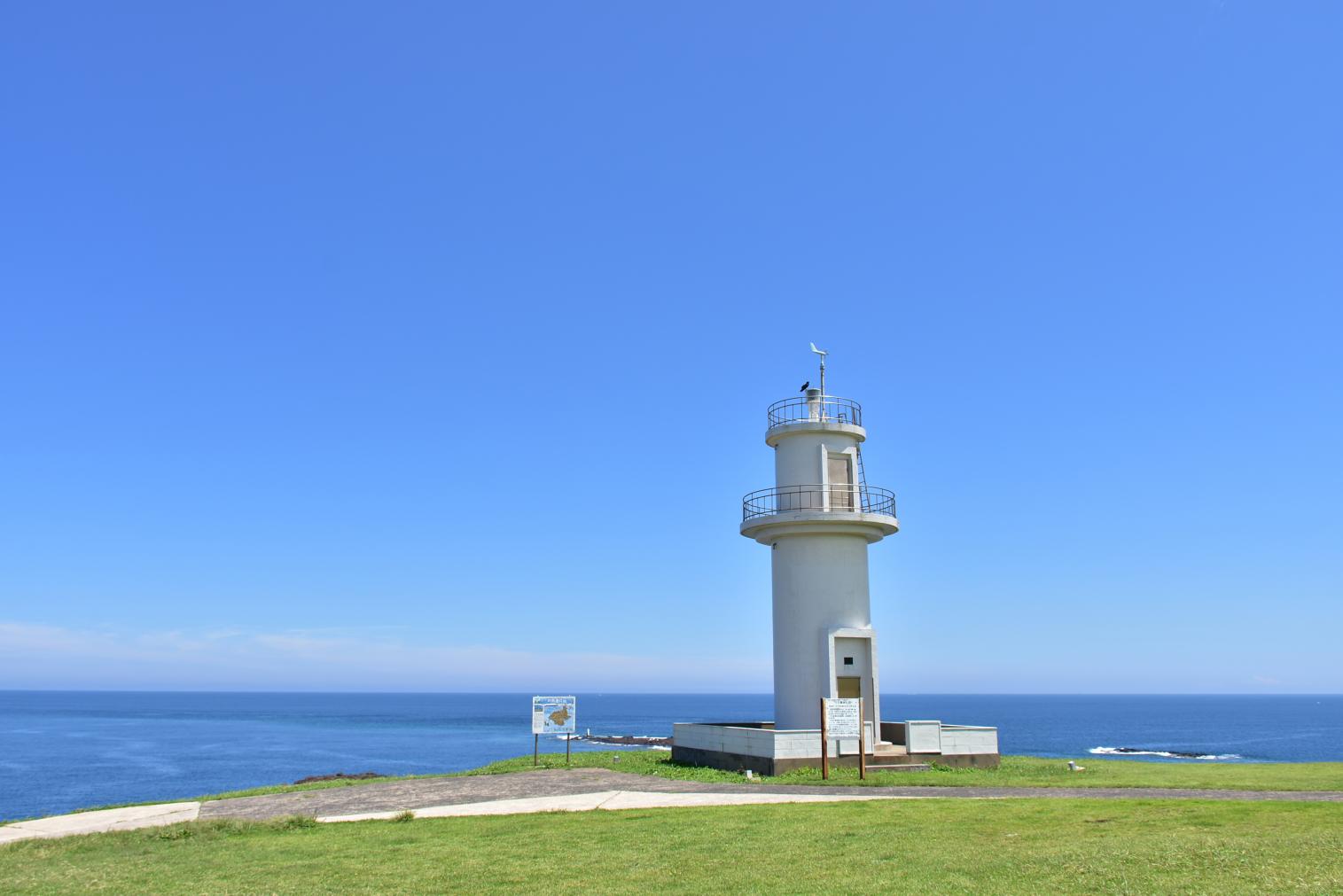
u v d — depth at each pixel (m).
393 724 177.00
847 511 32.75
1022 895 12.20
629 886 13.59
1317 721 199.12
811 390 34.75
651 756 36.31
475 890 13.80
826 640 32.16
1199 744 113.56
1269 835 15.36
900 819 18.61
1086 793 22.95
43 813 55.97
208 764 87.25
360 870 15.41
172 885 14.77
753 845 16.20
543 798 24.09
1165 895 11.83
